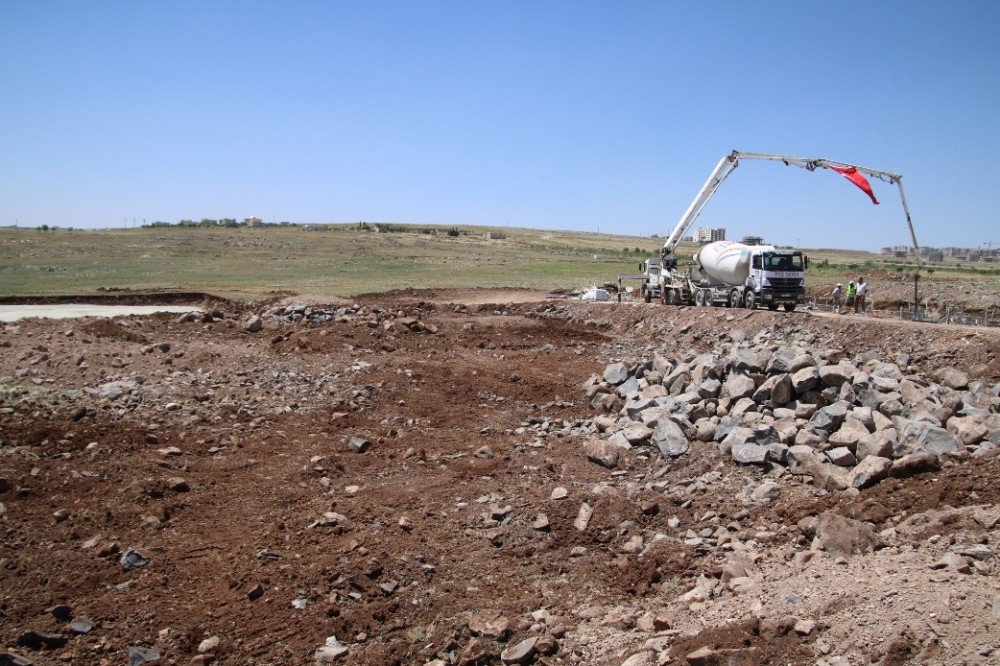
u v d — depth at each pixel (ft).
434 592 32.30
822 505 38.40
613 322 108.27
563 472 46.37
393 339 82.02
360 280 190.80
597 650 27.12
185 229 410.31
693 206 115.65
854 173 90.53
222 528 38.17
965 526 30.68
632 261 305.12
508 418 59.16
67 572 32.83
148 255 261.65
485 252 352.49
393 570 33.65
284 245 321.73
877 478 39.96
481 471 46.24
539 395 66.23
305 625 29.45
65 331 69.87
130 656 27.22
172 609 30.50
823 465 41.57
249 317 86.53
